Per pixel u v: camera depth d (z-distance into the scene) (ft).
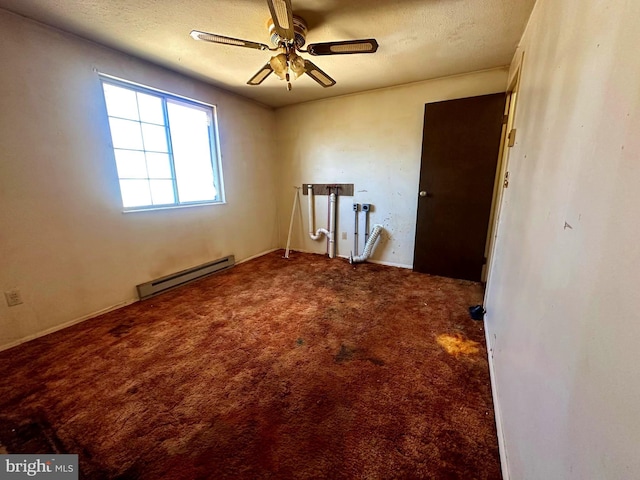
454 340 6.10
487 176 8.86
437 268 10.20
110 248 7.48
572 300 2.08
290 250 13.94
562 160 2.64
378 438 3.85
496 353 4.87
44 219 6.25
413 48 7.04
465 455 3.60
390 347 5.89
